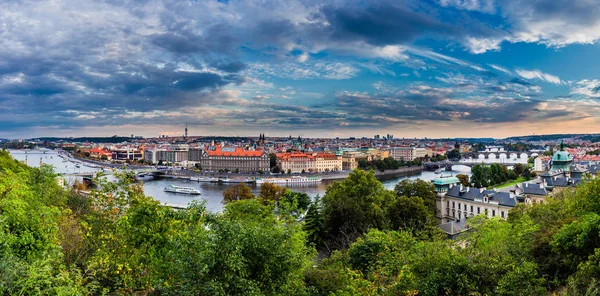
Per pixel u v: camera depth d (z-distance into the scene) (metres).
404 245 67.44
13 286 28.95
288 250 41.53
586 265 44.09
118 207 47.44
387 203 146.38
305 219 119.31
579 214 68.56
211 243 36.03
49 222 43.59
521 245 60.19
